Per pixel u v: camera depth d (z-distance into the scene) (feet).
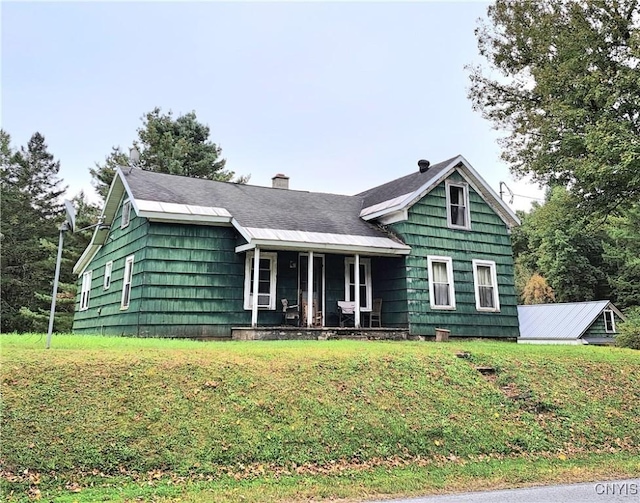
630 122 48.14
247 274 49.83
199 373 26.61
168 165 104.94
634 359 41.81
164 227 46.83
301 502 18.08
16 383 23.17
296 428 23.66
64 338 38.52
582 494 19.54
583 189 54.90
